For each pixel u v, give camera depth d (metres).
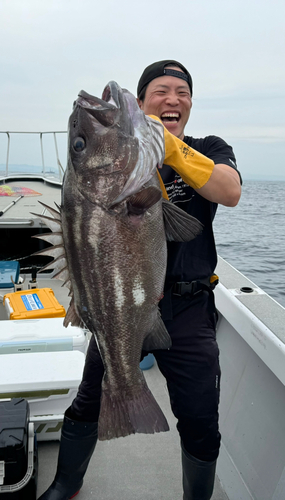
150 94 1.74
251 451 2.05
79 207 1.31
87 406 1.86
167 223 1.46
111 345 1.47
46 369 2.26
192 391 1.68
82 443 1.90
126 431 1.52
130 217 1.31
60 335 2.54
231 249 13.97
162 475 2.22
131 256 1.35
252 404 2.17
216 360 1.72
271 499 1.79
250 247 14.40
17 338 2.51
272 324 2.03
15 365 2.28
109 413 1.52
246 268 10.86
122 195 1.26
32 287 3.45
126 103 1.24
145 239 1.36
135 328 1.46
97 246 1.33
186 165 1.37
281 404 1.95
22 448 1.76
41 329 2.60
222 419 2.39
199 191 1.44
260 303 2.32
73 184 1.30
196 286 1.74
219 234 17.75
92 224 1.31
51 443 2.36
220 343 2.67
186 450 1.74
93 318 1.44
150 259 1.39
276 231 19.30
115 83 1.26
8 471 1.76
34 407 2.22
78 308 1.45
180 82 1.71
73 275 1.41
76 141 1.25
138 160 1.23
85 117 1.22
